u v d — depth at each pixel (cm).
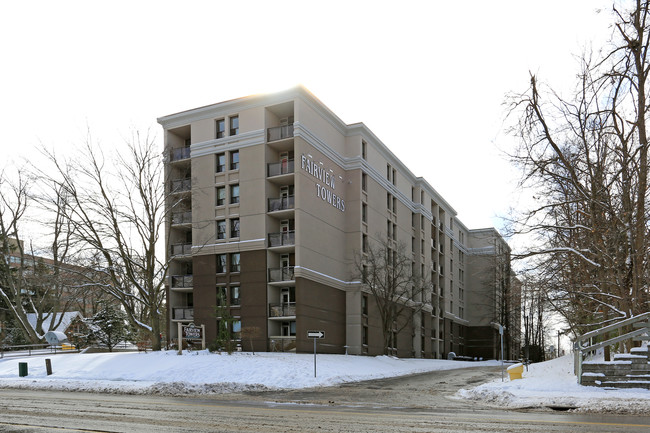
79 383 2414
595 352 2711
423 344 6153
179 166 4681
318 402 1741
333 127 4728
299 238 4031
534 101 2206
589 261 2227
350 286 4681
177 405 1585
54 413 1358
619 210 2180
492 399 1764
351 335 4597
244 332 3816
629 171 2141
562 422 1164
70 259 3525
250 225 4188
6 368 3200
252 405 1612
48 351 4800
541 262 2397
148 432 1026
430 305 6438
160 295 4244
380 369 3475
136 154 3547
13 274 5759
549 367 2719
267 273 4075
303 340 3962
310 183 4250
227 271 4225
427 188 6619
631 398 1548
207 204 4391
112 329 4656
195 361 2856
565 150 2320
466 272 8512
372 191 5094
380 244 5103
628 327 2123
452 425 1123
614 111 2144
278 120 4500
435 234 6938
